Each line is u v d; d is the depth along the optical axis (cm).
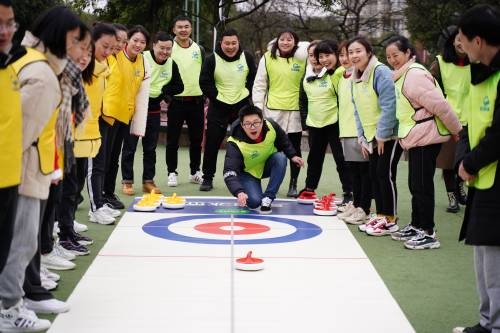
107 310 364
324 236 544
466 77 598
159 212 627
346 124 593
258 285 413
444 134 506
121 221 584
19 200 321
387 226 557
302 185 804
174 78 731
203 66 739
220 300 384
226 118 745
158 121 726
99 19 1573
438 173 902
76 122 394
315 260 473
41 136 322
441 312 378
